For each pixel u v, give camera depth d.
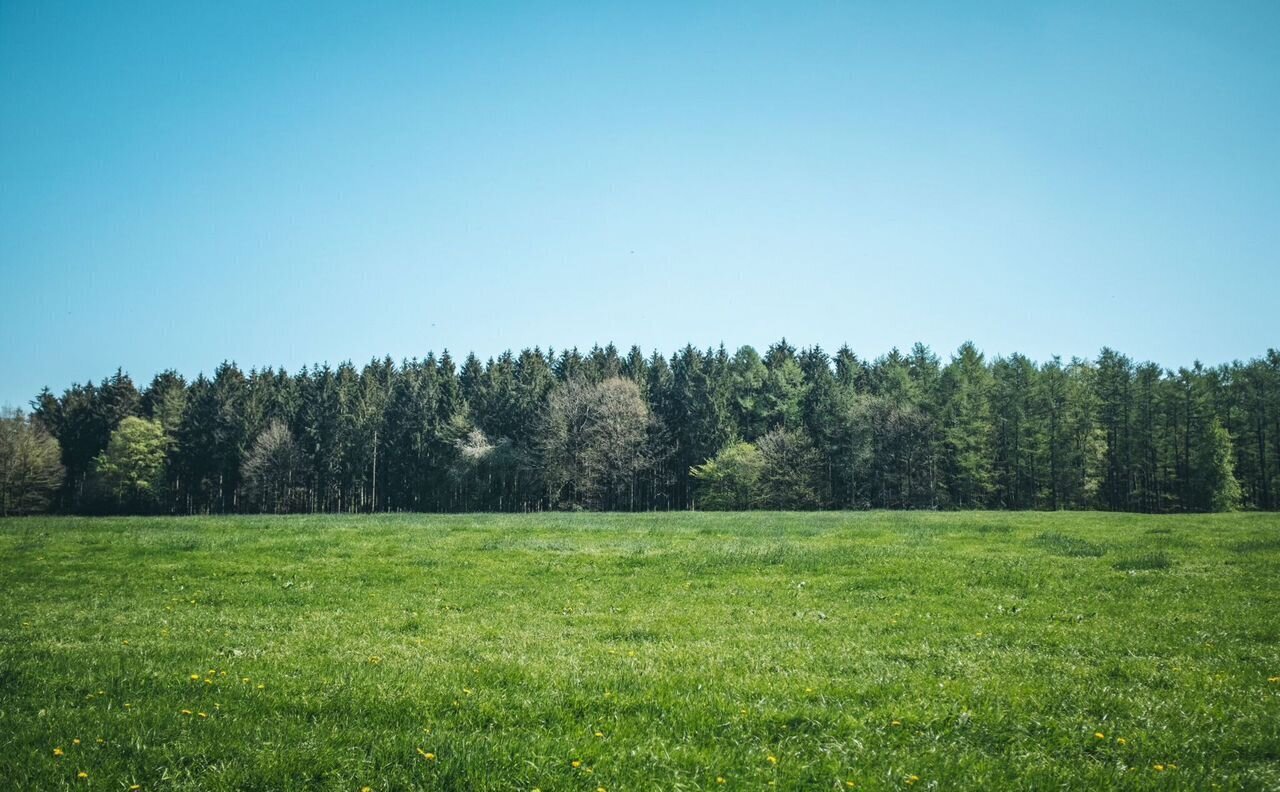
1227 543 31.56
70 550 31.81
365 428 115.56
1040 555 28.56
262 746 8.93
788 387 111.19
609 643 15.26
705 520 53.28
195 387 125.44
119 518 59.69
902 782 8.25
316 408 117.81
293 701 10.55
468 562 28.16
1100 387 105.00
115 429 121.12
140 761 8.59
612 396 100.81
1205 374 103.56
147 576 25.25
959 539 34.84
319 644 14.99
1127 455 101.56
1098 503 103.31
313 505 117.25
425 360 139.00
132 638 15.66
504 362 135.75
